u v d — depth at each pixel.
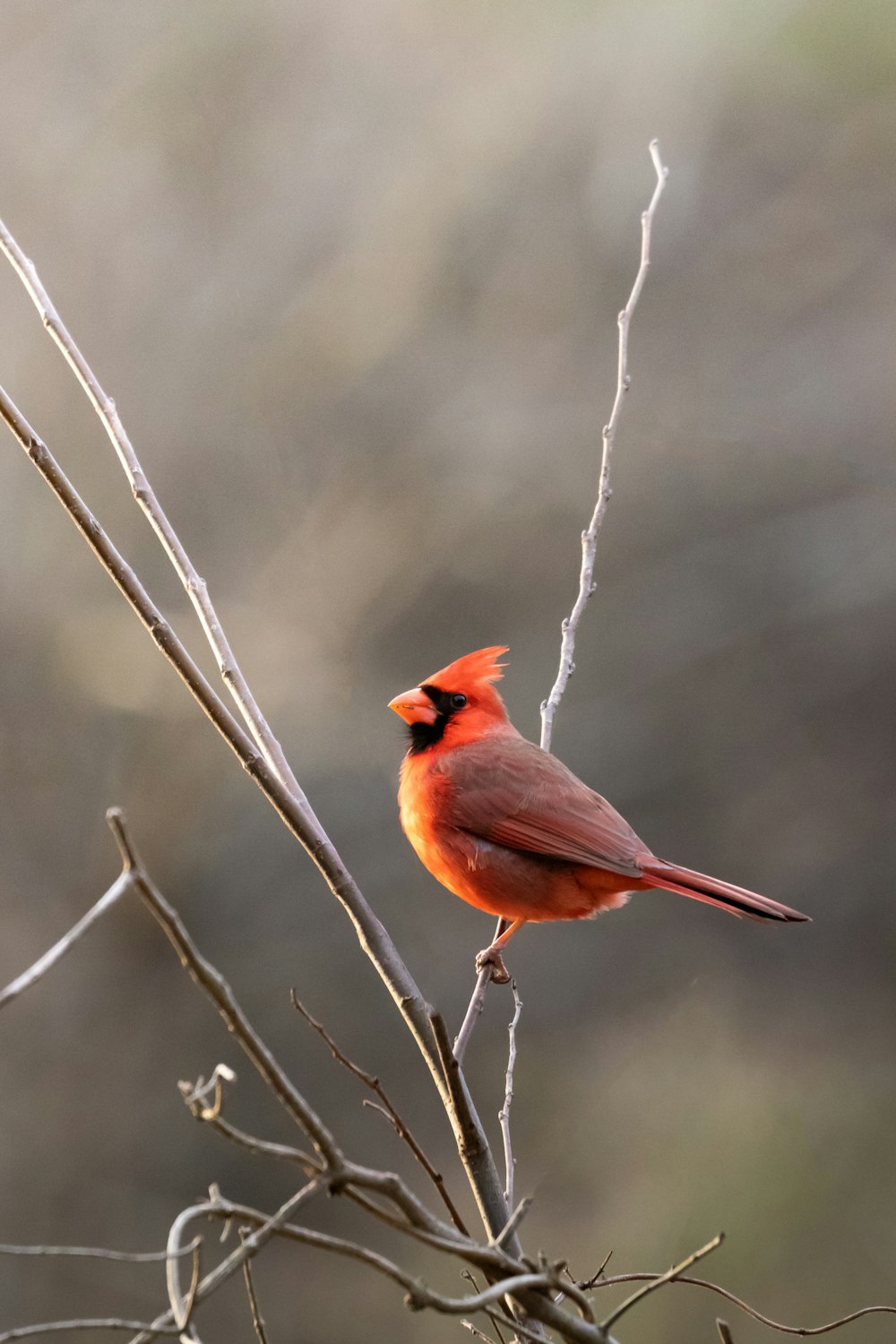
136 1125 14.84
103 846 15.45
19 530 15.18
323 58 14.87
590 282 14.12
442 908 14.88
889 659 14.48
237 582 15.13
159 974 15.34
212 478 15.12
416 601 14.87
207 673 15.02
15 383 15.12
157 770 15.30
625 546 14.60
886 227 13.50
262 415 14.98
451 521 14.73
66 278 15.10
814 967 13.98
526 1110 13.37
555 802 5.35
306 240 14.87
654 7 13.66
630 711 14.70
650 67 13.64
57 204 15.07
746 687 14.68
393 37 14.69
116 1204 14.38
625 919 14.43
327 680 14.92
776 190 13.64
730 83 13.45
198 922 15.38
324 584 14.94
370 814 14.84
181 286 15.08
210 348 15.04
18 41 15.05
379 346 14.65
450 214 14.28
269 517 15.08
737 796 14.70
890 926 14.09
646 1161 10.36
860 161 13.44
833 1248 8.92
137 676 15.10
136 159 15.06
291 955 15.10
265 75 14.91
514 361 14.42
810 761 14.66
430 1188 13.41
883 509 13.98
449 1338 11.85
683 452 14.14
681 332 14.01
